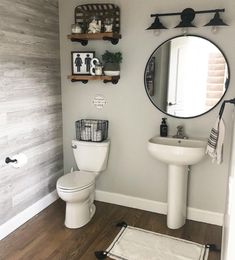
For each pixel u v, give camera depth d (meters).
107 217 2.76
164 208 2.84
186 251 2.23
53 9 2.82
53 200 3.07
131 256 2.17
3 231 2.39
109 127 2.93
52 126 2.97
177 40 2.50
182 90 2.55
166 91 2.61
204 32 2.41
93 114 2.97
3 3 2.21
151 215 2.81
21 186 2.57
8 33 2.28
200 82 2.48
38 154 2.78
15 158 2.31
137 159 2.88
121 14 2.64
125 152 2.91
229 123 2.44
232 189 0.94
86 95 2.96
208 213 2.67
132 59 2.69
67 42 2.93
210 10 2.33
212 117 2.51
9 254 2.18
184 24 2.38
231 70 2.38
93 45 2.82
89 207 2.70
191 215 2.73
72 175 2.67
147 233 2.48
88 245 2.30
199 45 2.44
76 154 2.90
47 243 2.32
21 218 2.59
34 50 2.60
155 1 2.51
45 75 2.79
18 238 2.39
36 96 2.67
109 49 2.76
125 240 2.38
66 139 3.17
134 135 2.84
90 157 2.85
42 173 2.86
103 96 2.89
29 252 2.21
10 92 2.35
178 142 2.55
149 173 2.85
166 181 2.79
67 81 3.02
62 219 2.71
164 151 2.33
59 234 2.46
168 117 2.66
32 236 2.42
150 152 2.45
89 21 2.73
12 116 2.39
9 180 2.41
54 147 3.04
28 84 2.55
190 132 2.61
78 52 2.81
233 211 0.91
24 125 2.54
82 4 2.77
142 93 2.72
